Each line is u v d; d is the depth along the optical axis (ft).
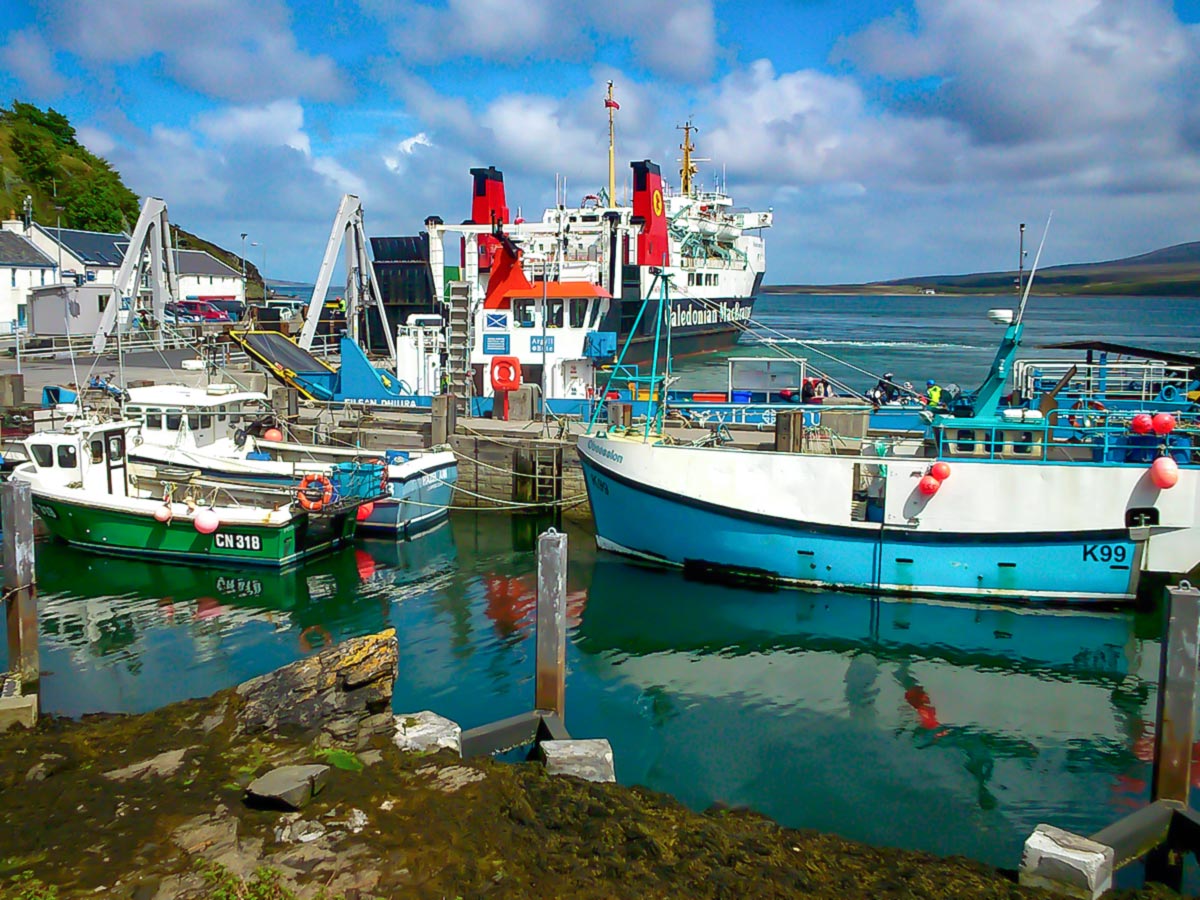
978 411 58.54
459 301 95.76
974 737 39.32
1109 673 46.09
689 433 73.67
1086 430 53.52
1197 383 69.82
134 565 61.87
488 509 77.15
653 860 22.79
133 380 100.32
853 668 46.65
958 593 54.95
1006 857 30.22
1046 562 53.57
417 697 41.37
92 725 31.19
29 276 186.60
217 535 61.05
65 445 64.34
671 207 186.39
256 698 29.12
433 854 21.26
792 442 60.90
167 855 20.81
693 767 36.29
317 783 23.65
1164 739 27.43
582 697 43.14
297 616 52.95
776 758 37.22
